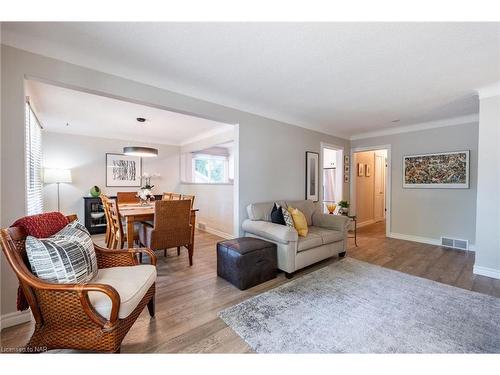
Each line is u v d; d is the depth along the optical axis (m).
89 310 1.26
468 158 3.76
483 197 2.74
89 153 5.07
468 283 2.53
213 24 1.63
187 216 3.00
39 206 3.60
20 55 1.75
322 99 3.09
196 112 2.78
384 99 3.09
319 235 3.06
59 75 1.91
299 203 3.76
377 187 6.41
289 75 2.42
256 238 2.89
